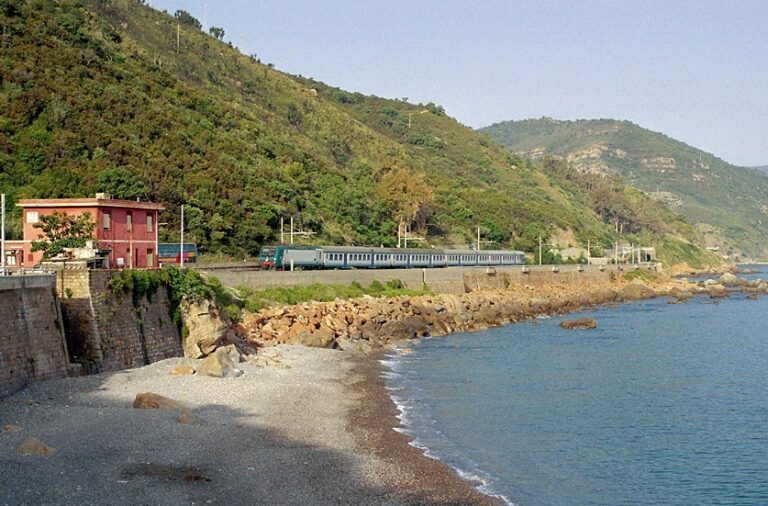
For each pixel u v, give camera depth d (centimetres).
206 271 8356
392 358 7500
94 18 16675
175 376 5191
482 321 10562
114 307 5169
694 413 5525
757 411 5603
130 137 12225
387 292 10588
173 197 11244
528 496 3659
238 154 14250
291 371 6106
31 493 2891
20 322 4322
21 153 10312
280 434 4184
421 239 17188
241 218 12000
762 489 3906
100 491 2991
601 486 3884
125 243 6744
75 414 4016
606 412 5500
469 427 4884
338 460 3828
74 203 6462
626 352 8381
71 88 12394
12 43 12569
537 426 5016
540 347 8638
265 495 3189
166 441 3750
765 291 18200
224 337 6244
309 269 10556
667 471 4169
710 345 9038
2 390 4125
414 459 4009
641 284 16525
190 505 2970
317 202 14988
